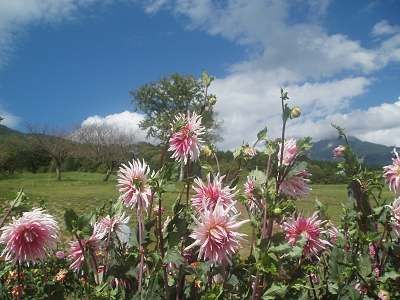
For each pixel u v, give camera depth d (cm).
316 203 307
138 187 251
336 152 297
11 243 276
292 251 245
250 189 278
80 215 275
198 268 265
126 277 277
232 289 275
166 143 285
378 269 282
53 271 395
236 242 231
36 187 4466
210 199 259
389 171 294
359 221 288
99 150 6600
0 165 6681
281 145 268
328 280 281
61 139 6347
